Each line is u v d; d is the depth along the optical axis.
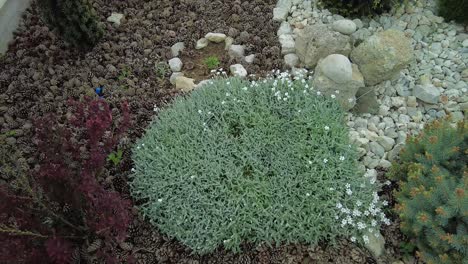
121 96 1.48
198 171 1.25
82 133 1.36
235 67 1.51
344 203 1.20
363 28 1.61
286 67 1.53
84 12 1.49
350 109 1.42
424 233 1.10
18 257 0.94
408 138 1.21
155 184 1.24
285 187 1.22
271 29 1.63
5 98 1.45
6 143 1.35
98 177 1.19
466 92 1.44
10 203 1.00
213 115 1.34
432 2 1.68
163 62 1.57
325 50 1.45
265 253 1.15
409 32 1.59
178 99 1.42
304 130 1.31
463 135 1.15
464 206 1.00
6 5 1.60
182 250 1.17
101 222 1.00
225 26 1.65
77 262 1.13
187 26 1.68
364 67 1.42
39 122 1.09
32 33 1.65
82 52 1.59
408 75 1.49
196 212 1.19
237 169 1.24
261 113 1.34
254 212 1.19
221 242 1.17
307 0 1.70
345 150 1.27
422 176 1.12
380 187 1.24
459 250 1.03
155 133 1.34
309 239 1.15
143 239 1.19
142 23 1.69
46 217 1.09
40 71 1.53
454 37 1.58
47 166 1.03
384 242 1.17
